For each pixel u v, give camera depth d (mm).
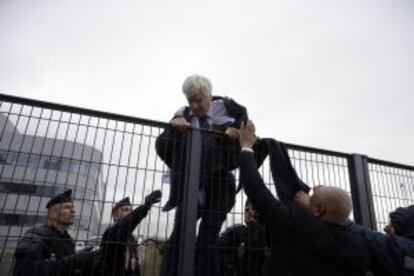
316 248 1775
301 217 1869
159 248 2408
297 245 1813
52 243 2346
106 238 2330
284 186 2555
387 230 2998
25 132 2289
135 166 2480
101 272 2314
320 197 2021
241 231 2670
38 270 2168
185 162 2604
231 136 2766
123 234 2361
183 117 2932
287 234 1843
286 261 1820
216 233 2611
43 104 2377
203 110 2990
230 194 2729
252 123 2377
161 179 2537
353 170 3193
